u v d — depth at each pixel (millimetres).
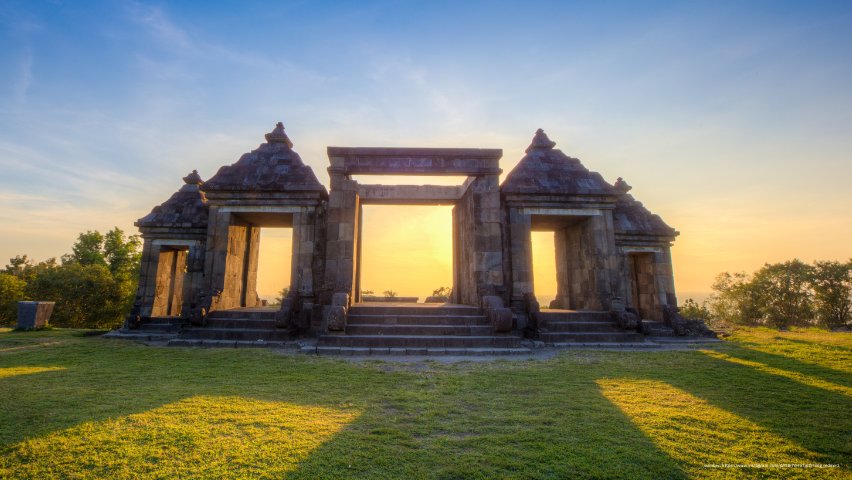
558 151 15664
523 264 13836
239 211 14102
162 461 3711
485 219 13727
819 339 13766
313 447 4078
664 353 10453
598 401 5879
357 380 7137
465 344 10867
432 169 13812
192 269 16234
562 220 15445
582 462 3795
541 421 4977
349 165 13648
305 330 12547
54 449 3930
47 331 15297
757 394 6309
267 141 15320
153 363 8570
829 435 4531
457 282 16703
